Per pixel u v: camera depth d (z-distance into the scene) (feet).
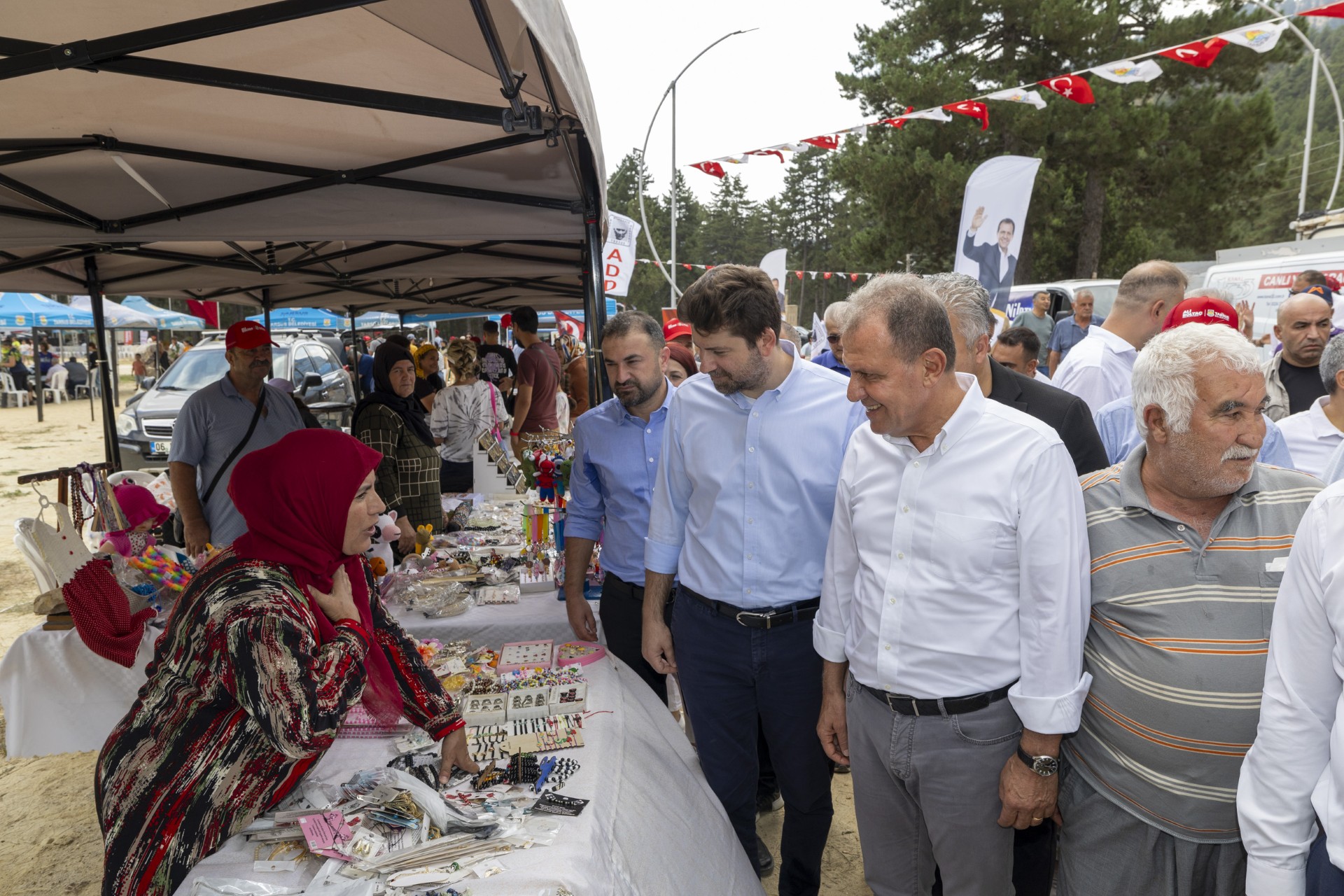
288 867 5.11
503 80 6.28
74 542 9.90
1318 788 4.39
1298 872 4.50
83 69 6.54
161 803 5.24
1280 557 5.05
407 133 8.48
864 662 6.31
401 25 6.03
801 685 7.59
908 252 79.05
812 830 7.97
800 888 8.13
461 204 10.54
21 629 18.57
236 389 12.70
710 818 7.27
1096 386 10.80
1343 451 7.22
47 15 5.93
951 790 6.03
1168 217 71.00
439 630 9.23
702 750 8.09
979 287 7.72
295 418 13.32
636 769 6.65
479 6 5.36
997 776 5.95
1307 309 11.76
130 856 5.24
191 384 33.88
